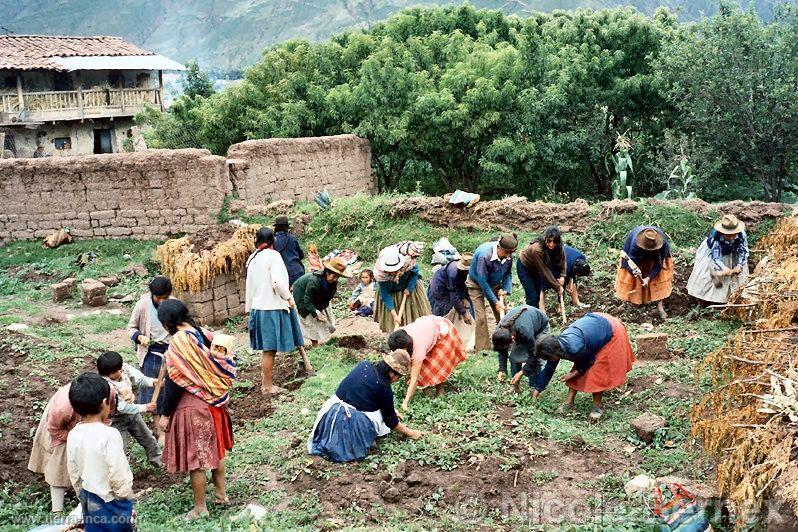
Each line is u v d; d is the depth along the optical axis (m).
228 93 24.78
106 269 15.90
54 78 30.64
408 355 7.13
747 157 21.70
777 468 4.59
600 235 13.80
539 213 14.57
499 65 22.41
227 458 7.36
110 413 6.62
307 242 15.75
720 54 21.17
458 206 15.16
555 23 26.42
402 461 6.91
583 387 7.79
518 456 6.90
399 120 22.70
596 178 25.12
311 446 7.18
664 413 7.67
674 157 21.70
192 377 6.07
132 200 17.59
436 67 24.48
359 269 14.61
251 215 16.81
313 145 20.55
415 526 5.88
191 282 12.18
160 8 165.00
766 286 8.05
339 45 26.25
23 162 17.83
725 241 10.50
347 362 9.91
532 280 9.94
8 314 13.04
